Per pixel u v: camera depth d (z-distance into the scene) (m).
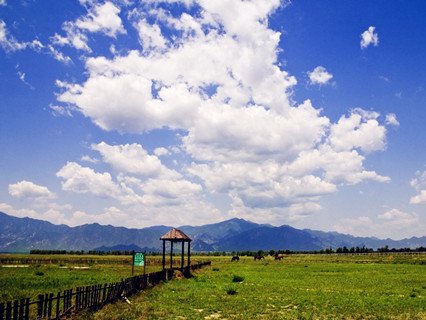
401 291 37.19
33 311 23.23
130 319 21.45
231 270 68.88
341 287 40.53
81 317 20.73
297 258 131.62
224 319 23.12
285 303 29.03
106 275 53.06
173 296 31.56
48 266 75.25
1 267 70.56
